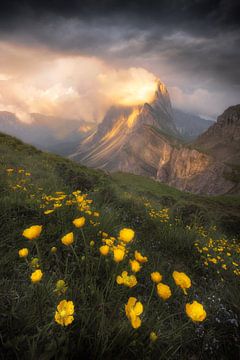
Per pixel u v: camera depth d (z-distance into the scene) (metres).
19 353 1.55
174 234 5.42
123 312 2.29
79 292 2.23
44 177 8.66
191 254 4.90
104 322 1.74
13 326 1.77
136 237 4.82
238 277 4.39
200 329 2.59
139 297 2.79
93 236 3.45
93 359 1.62
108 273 2.62
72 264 2.85
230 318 2.97
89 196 6.22
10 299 2.05
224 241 7.50
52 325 1.75
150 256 4.20
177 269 4.20
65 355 1.56
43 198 4.30
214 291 3.65
